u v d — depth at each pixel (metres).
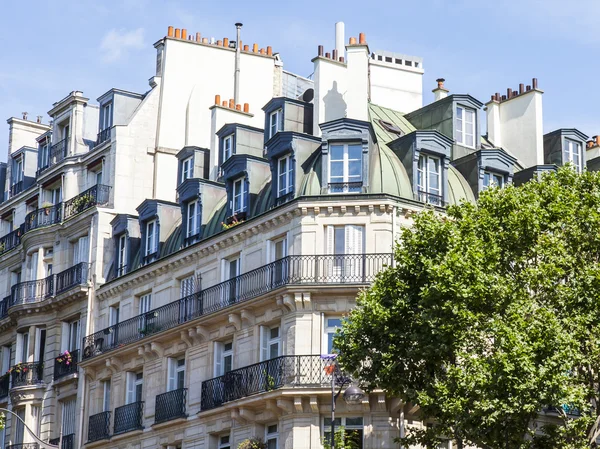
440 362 40.47
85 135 66.50
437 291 39.19
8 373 64.00
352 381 45.19
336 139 48.09
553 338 38.12
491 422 38.50
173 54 62.31
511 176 51.94
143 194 60.69
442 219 42.16
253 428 47.75
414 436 40.97
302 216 47.56
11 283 68.88
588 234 41.44
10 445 62.03
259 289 48.41
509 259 41.16
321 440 45.44
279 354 47.50
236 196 52.34
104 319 58.34
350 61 51.91
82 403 58.09
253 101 62.91
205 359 51.16
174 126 61.62
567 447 38.84
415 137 48.81
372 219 47.19
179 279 54.03
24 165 70.50
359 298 41.69
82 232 61.03
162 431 52.72
